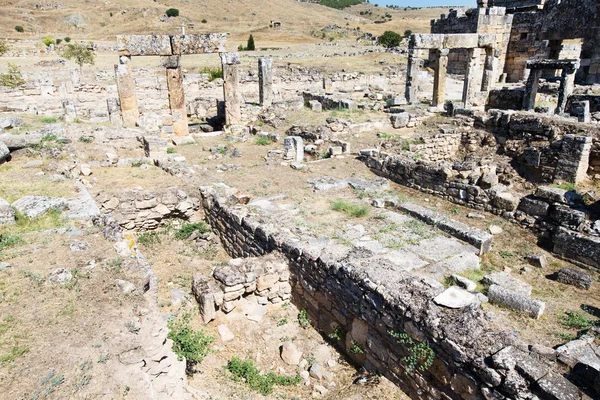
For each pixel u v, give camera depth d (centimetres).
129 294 533
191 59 4366
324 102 2336
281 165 1509
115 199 1055
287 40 6819
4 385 379
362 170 1468
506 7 3109
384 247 884
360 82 3116
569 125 1434
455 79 3181
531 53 2919
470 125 1781
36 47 4825
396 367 607
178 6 9712
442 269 814
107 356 424
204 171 1411
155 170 1362
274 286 821
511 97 2180
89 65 3859
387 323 610
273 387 635
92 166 1362
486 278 793
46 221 745
